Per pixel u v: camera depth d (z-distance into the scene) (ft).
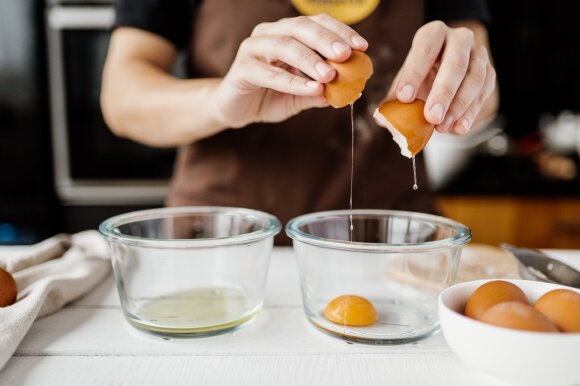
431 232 2.09
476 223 4.90
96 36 4.83
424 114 1.88
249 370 1.74
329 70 1.82
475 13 3.02
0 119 4.97
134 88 2.77
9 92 4.94
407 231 2.15
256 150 2.95
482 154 5.44
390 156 3.02
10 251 2.61
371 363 1.78
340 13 2.89
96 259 2.38
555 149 5.54
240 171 2.96
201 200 2.98
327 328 1.89
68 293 2.07
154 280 1.95
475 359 1.62
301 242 1.90
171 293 1.98
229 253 1.95
